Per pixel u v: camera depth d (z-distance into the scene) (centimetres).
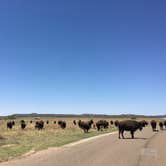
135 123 4394
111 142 3706
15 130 7019
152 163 2105
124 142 3675
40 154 2686
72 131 6606
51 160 2269
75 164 2061
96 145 3353
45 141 4019
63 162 2153
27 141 4022
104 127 7550
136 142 3653
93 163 2098
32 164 2100
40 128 7544
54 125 10000
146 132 5997
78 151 2816
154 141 3784
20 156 2592
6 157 2539
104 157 2389
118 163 2098
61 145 3456
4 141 3947
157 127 8769
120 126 4406
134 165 2020
